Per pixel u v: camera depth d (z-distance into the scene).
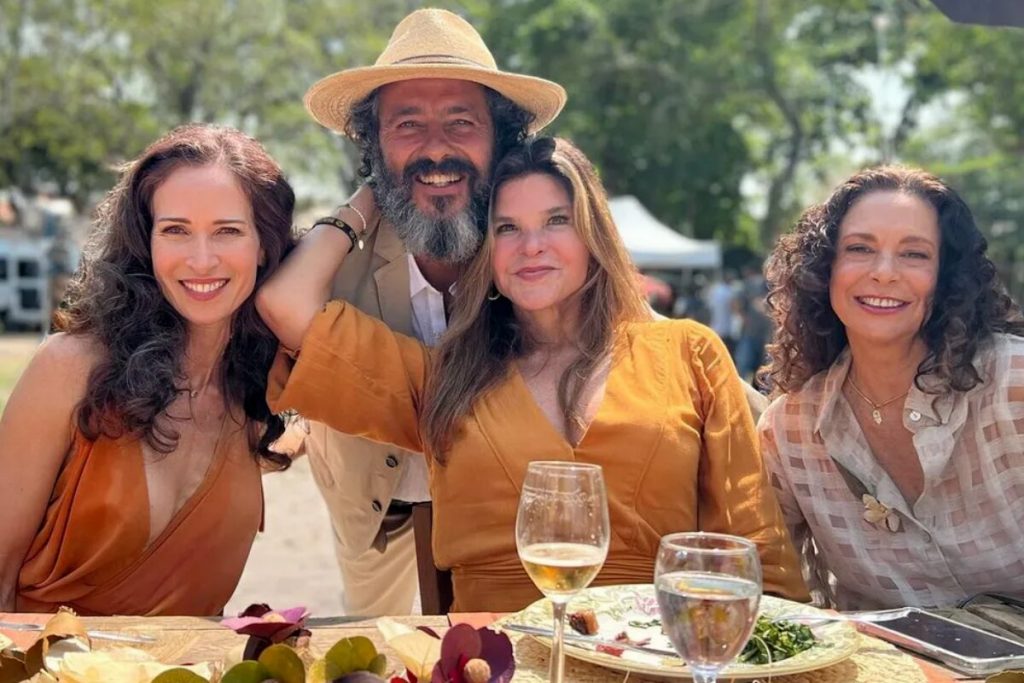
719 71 22.98
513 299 2.63
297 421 3.11
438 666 1.38
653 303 16.34
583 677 1.71
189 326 2.57
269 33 23.70
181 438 2.54
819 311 2.68
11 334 28.42
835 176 28.56
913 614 2.04
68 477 2.46
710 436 2.55
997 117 22.92
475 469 2.50
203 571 2.57
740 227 27.89
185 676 1.36
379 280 3.06
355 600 3.43
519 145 2.77
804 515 2.71
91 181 31.17
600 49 22.97
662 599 1.44
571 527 1.57
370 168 3.16
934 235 2.51
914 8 23.41
